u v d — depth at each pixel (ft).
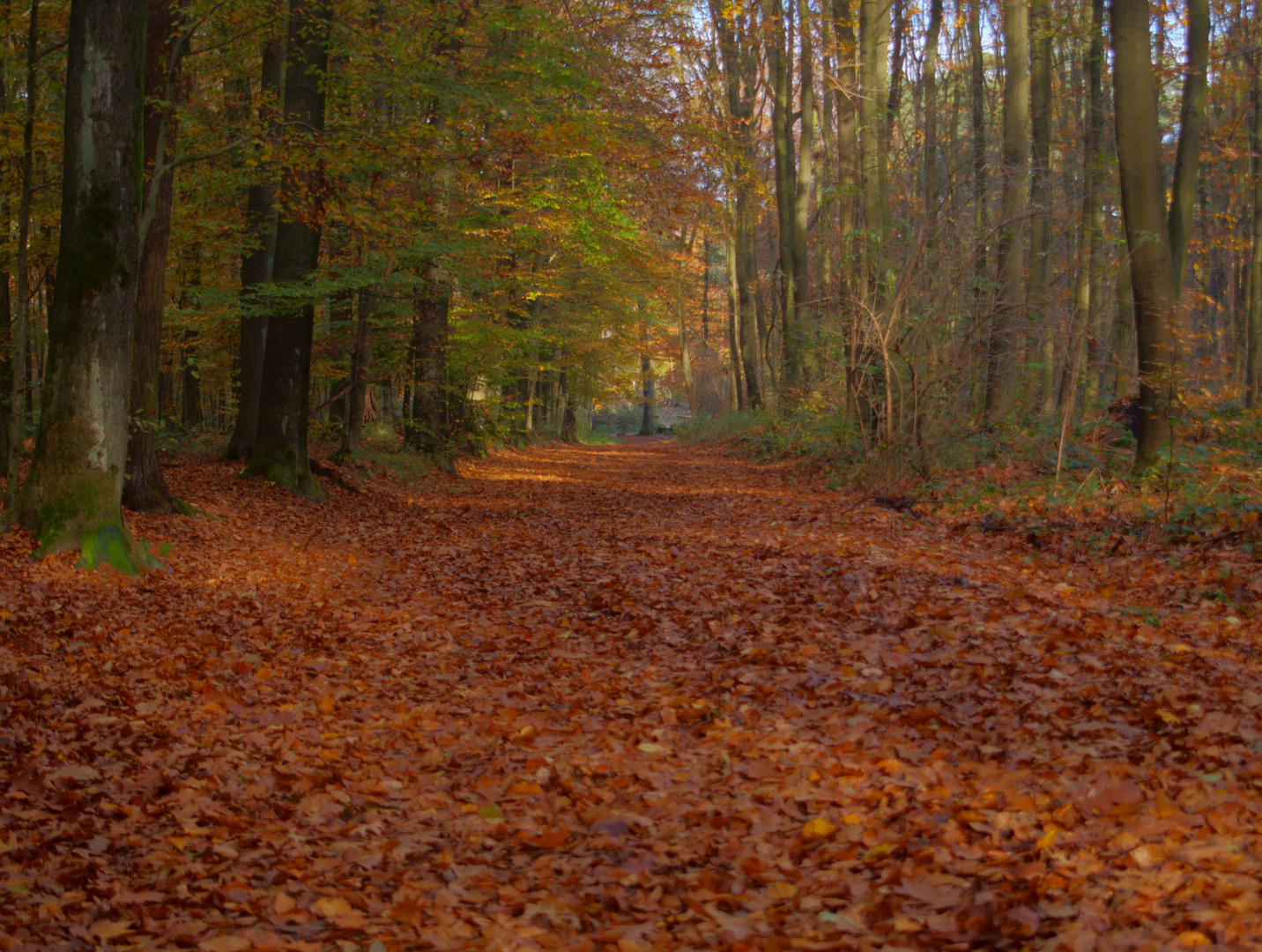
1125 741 15.11
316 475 56.34
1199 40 56.49
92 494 31.50
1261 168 71.51
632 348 136.77
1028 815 12.47
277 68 53.16
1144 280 39.93
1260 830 11.07
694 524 48.19
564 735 18.17
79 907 11.12
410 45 46.75
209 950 10.09
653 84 72.08
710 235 127.54
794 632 24.16
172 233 56.59
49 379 31.76
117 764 16.11
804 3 74.38
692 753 16.63
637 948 10.01
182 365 76.74
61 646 23.47
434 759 17.03
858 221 71.87
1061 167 79.30
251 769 16.33
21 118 36.29
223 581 32.65
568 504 60.59
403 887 11.78
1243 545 28.53
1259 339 69.72
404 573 36.81
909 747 15.75
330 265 58.75
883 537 39.04
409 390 84.43
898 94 83.41
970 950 9.32
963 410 51.06
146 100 38.99
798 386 85.25
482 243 60.44
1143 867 10.57
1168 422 39.81
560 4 68.64
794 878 11.59
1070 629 22.20
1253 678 18.30
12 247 46.06
